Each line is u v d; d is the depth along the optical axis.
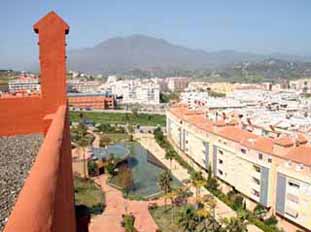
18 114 16.89
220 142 75.56
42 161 6.80
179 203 65.12
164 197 66.69
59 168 7.66
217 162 77.06
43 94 17.28
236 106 132.88
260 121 90.56
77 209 35.59
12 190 8.99
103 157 96.50
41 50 17.14
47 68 17.27
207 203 62.69
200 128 86.06
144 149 117.00
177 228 55.91
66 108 16.84
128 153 106.06
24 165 11.22
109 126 149.00
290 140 60.44
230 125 83.44
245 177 65.69
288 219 55.84
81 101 190.38
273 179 58.62
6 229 3.88
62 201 8.37
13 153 12.73
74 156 94.69
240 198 64.62
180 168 93.00
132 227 53.81
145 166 96.38
